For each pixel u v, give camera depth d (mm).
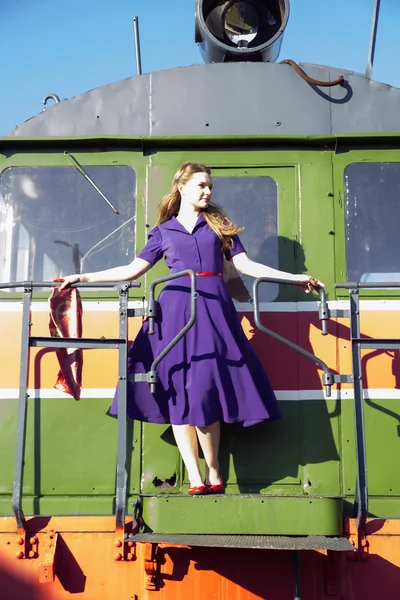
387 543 4984
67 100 5871
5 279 5660
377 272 5613
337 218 5676
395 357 5430
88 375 5453
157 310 5055
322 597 4930
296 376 5449
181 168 5273
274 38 6047
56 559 5027
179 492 5301
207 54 6344
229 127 5797
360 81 5855
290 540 4594
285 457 5344
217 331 5031
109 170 5781
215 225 5180
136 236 5699
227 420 4902
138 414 5031
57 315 5188
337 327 5500
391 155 5730
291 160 5738
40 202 5758
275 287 5574
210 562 4977
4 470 5352
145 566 4949
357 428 4895
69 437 5391
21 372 5012
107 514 5211
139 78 5879
